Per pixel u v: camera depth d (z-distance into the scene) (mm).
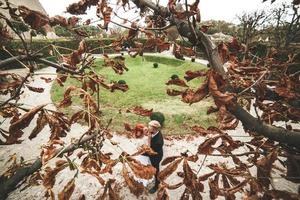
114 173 7539
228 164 8312
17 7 1977
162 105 14312
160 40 2234
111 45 2648
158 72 24156
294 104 2619
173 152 9242
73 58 2348
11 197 6430
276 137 2178
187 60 31281
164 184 1972
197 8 1866
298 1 2227
